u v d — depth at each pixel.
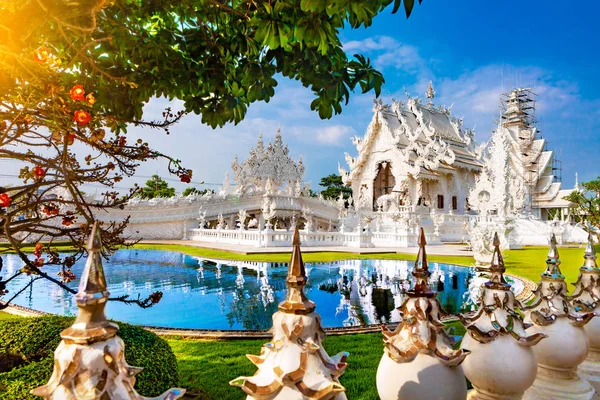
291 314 2.32
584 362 4.40
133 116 4.98
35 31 3.53
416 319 2.94
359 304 11.76
